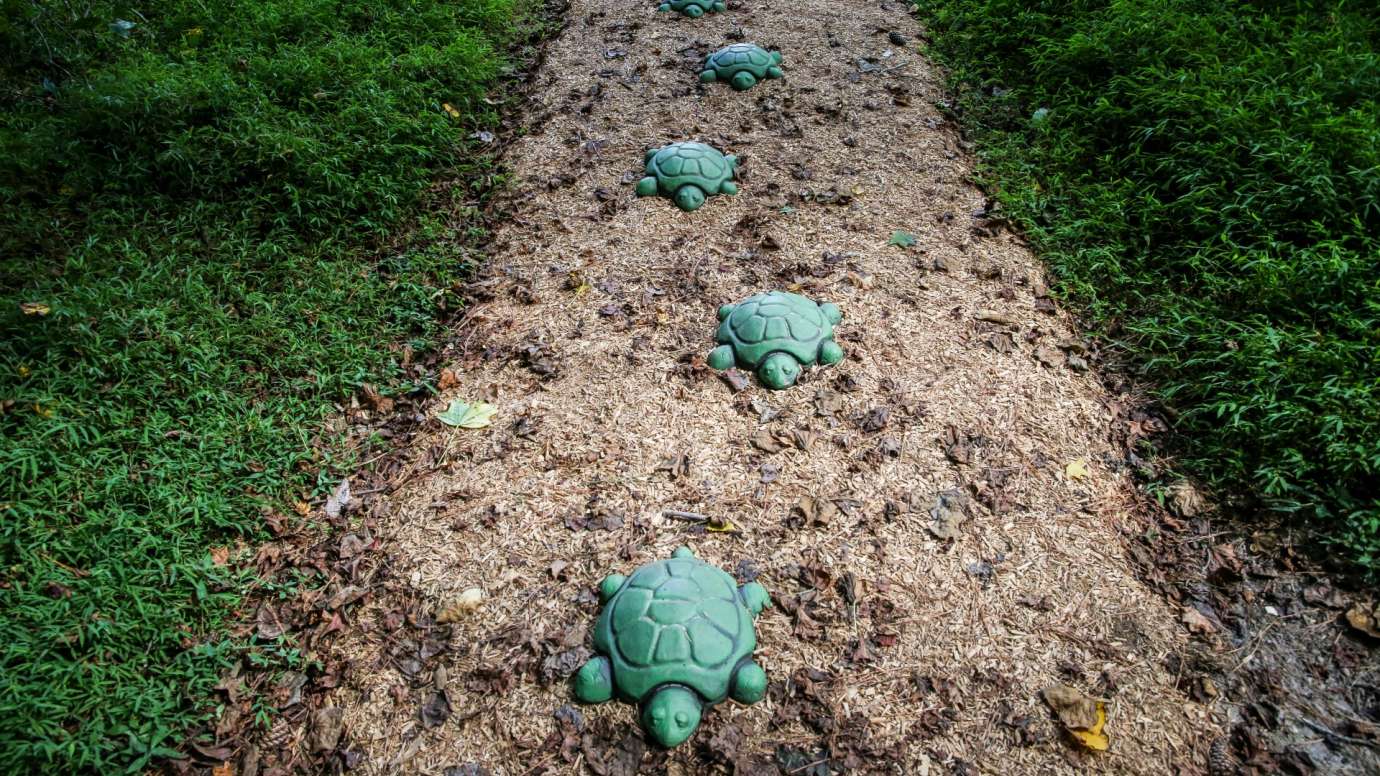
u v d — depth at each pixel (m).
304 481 2.09
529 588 1.86
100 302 2.26
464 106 3.41
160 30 3.31
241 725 1.67
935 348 2.40
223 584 1.85
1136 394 2.30
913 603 1.82
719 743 1.60
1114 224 2.72
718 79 3.59
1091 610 1.83
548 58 3.83
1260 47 3.03
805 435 2.16
